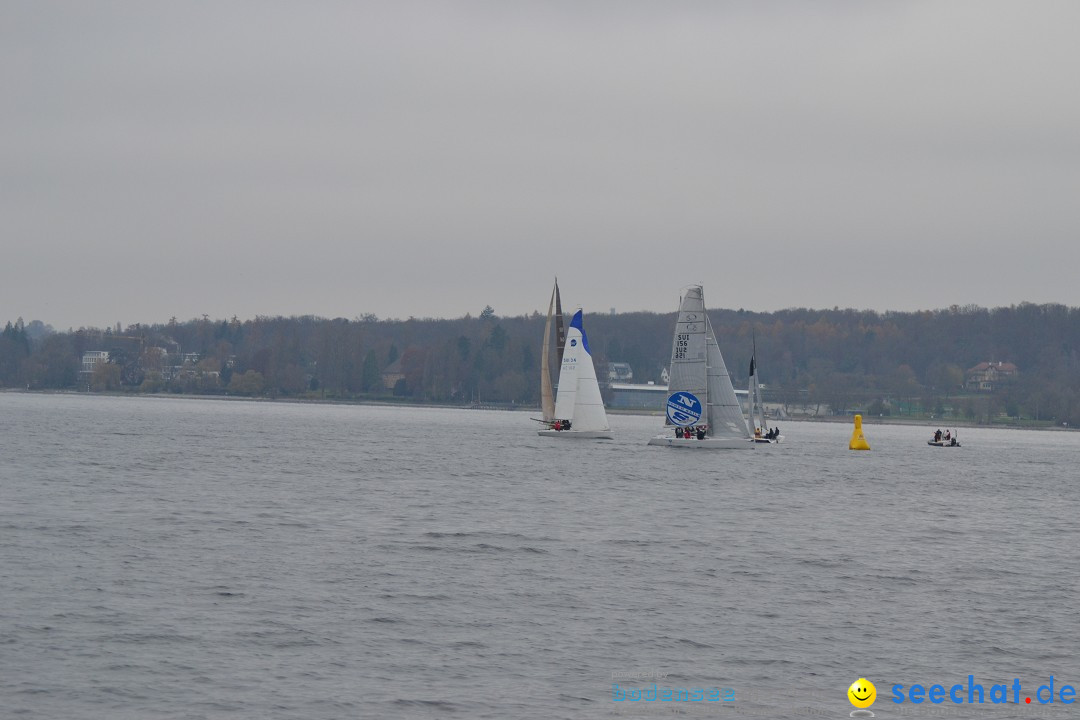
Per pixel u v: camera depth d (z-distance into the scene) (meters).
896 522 104.25
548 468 153.88
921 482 152.75
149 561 73.19
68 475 128.00
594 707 47.84
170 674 50.19
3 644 53.41
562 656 54.34
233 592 64.69
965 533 98.00
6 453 159.50
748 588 69.88
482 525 93.56
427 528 91.00
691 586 69.94
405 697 48.31
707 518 102.31
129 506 100.25
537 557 78.50
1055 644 58.47
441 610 62.03
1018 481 161.25
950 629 61.03
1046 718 48.22
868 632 60.00
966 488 146.00
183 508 99.69
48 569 69.75
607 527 94.38
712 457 176.75
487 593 66.44
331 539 84.00
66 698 47.09
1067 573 78.06
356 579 69.25
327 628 57.72
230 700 47.44
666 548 83.94
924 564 80.19
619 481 136.62
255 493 113.56
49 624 56.88
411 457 171.50
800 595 68.31
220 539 82.69
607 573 73.38
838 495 128.62
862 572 76.25
